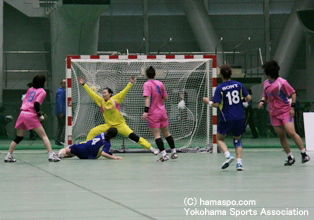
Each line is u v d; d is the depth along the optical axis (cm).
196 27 4009
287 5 4175
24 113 1780
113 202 926
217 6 4156
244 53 4066
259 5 4169
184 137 2355
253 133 2927
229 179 1262
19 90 3778
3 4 3662
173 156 1870
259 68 3922
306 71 4162
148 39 4081
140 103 2411
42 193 1045
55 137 2669
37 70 3753
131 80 1944
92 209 857
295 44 4075
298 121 2798
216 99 1435
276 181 1216
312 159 1852
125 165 1653
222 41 4109
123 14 4038
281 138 1627
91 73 2339
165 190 1073
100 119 2334
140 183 1191
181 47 4122
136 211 836
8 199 971
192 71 2308
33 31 3741
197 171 1457
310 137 2316
